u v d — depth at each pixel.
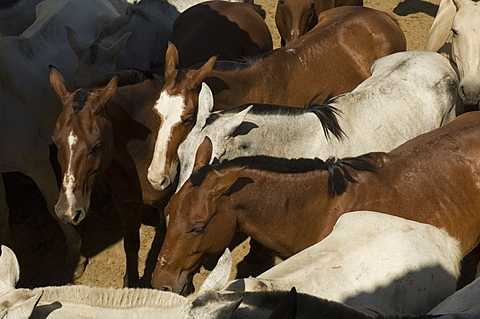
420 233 7.82
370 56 12.63
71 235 11.57
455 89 11.38
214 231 7.91
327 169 8.56
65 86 9.63
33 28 13.13
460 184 8.88
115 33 13.33
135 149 10.38
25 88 11.55
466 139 9.20
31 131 11.48
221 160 8.92
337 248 7.54
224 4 14.52
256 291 6.12
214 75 10.72
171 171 9.73
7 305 5.54
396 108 10.66
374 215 7.96
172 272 7.86
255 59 11.43
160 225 12.28
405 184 8.71
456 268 8.11
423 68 11.30
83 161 9.30
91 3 14.66
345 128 10.03
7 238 11.93
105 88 9.39
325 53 12.23
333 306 6.01
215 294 5.57
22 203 13.69
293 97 11.77
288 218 8.30
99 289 5.98
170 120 9.51
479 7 10.76
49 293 5.87
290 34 15.57
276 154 9.55
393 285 7.27
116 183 10.76
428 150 9.05
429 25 21.20
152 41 14.18
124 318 5.88
